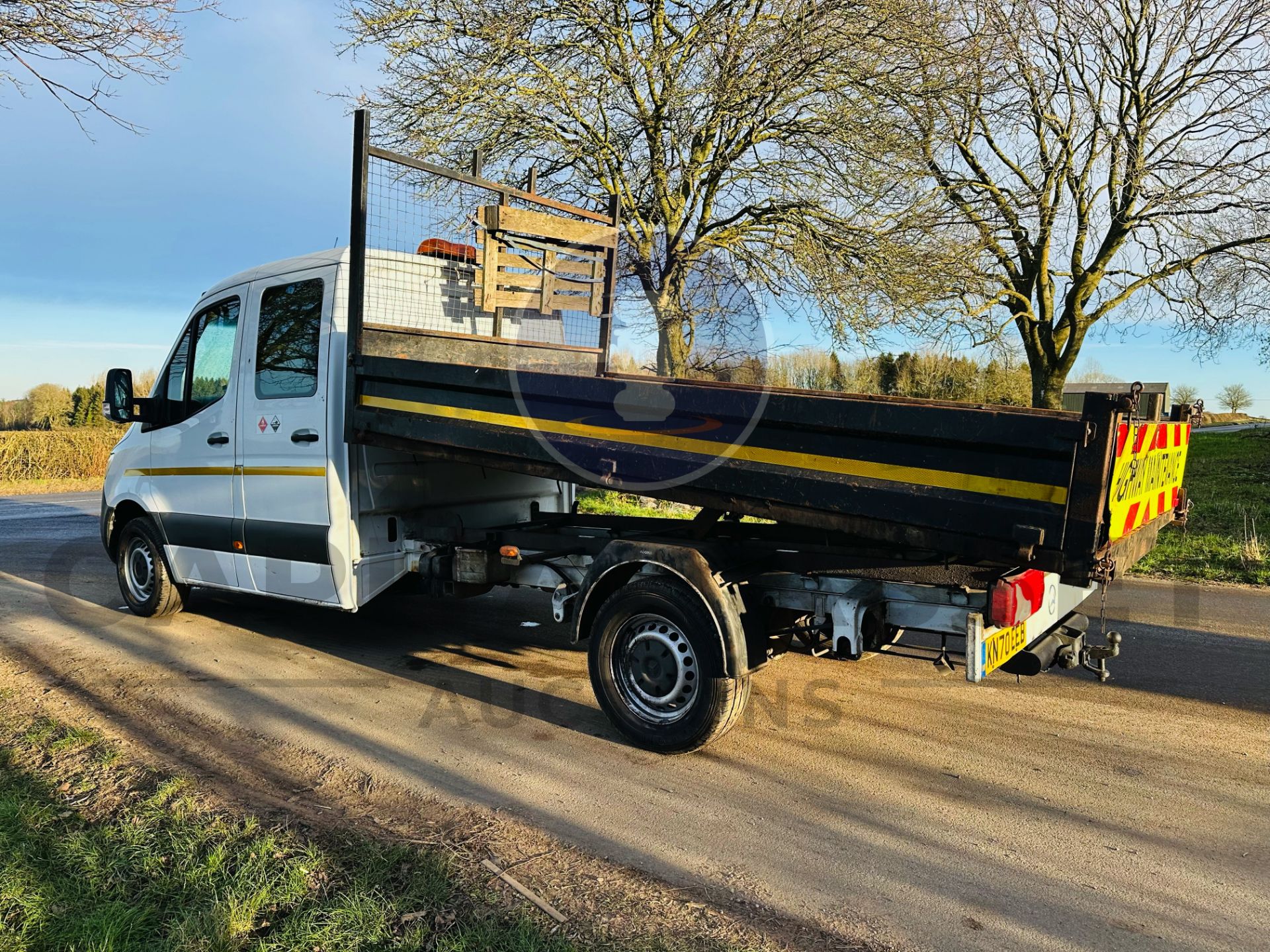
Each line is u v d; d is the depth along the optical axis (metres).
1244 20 16.08
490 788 3.75
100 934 2.51
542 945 2.53
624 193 11.73
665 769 3.99
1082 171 18.23
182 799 3.50
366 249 5.02
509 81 10.78
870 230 12.30
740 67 10.71
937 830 3.38
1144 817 3.51
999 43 14.10
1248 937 2.68
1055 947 2.62
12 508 16.58
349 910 2.67
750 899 2.86
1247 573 8.66
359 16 11.30
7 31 4.84
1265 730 4.48
